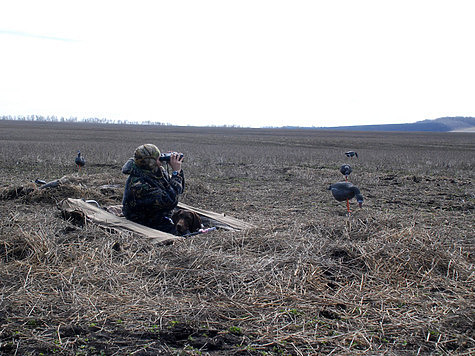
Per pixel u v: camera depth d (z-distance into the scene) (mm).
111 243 5414
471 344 3439
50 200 9102
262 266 4719
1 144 31359
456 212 9727
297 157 26734
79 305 3818
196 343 3338
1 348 3193
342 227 6156
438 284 4625
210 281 4383
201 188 12000
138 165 6277
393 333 3596
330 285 4547
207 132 104000
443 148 47312
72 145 33438
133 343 3301
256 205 10109
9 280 4340
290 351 3293
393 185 14852
